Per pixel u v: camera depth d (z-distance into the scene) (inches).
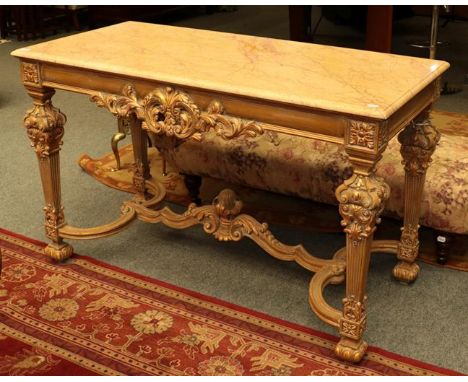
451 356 85.8
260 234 97.5
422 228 117.1
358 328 83.0
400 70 86.7
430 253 109.8
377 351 86.8
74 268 106.2
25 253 110.5
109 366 84.0
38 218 122.6
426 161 94.1
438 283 102.0
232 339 89.1
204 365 84.1
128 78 88.4
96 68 89.3
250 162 114.7
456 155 107.0
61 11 261.0
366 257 80.0
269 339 89.2
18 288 100.6
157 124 87.4
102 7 257.3
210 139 117.6
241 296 99.2
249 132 81.3
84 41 101.6
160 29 109.7
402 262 102.0
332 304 97.8
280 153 112.4
